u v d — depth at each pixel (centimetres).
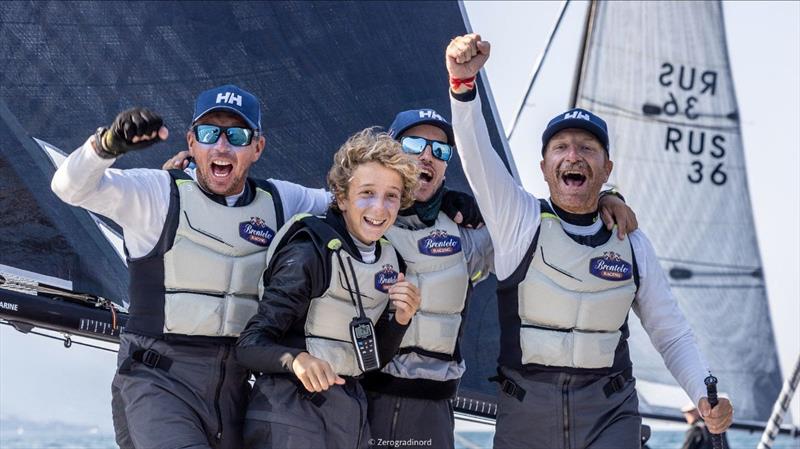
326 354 478
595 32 1297
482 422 765
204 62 736
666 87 1316
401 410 512
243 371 498
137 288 491
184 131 726
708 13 1317
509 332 526
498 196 516
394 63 798
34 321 623
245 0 751
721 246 1344
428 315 520
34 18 688
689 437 1060
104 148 441
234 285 495
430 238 524
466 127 504
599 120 533
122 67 711
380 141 484
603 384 520
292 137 761
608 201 542
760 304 1352
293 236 480
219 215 496
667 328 539
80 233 652
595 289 520
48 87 688
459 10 830
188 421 476
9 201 650
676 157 1327
